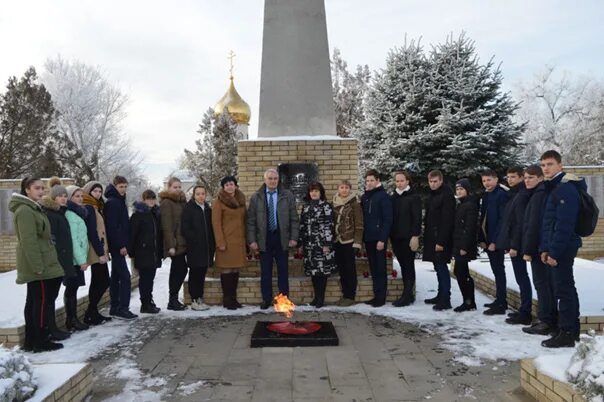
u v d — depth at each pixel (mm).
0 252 13500
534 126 34125
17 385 3166
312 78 8000
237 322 6203
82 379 3824
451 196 6754
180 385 4148
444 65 14445
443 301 6680
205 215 6902
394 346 5125
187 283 7238
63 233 5562
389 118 14477
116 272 6613
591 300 6180
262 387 4078
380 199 6898
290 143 7656
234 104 32156
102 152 32344
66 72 31578
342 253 6988
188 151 23031
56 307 6094
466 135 13375
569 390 3244
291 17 8008
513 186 6340
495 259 6508
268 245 6910
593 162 32156
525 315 5930
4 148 21734
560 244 4766
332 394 3918
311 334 5277
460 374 4324
